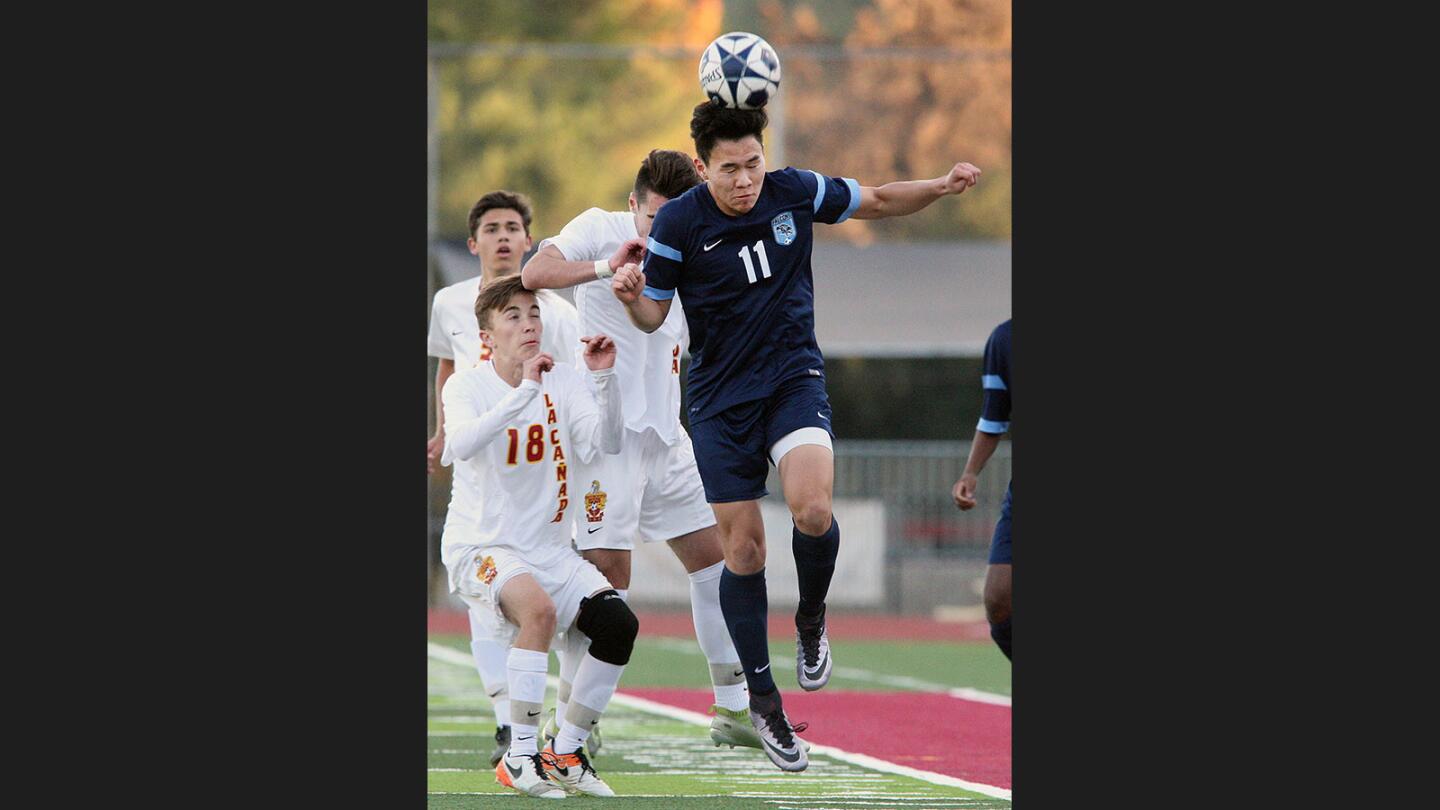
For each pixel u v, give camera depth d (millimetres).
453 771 29703
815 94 104812
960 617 74375
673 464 30891
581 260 29750
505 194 33344
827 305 76500
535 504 27500
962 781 28672
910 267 78375
